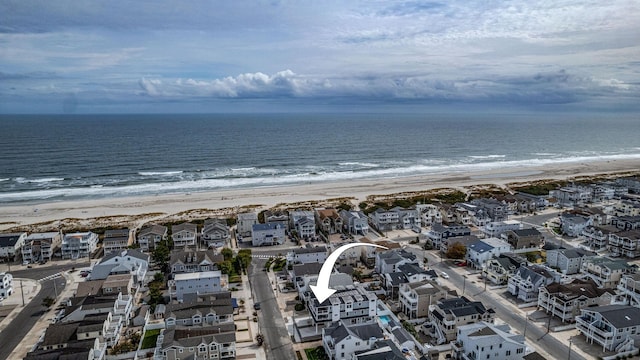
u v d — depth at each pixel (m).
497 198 183.62
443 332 82.38
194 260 114.94
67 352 72.06
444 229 136.38
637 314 80.56
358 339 74.75
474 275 114.56
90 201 196.00
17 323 90.75
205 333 79.19
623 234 131.62
